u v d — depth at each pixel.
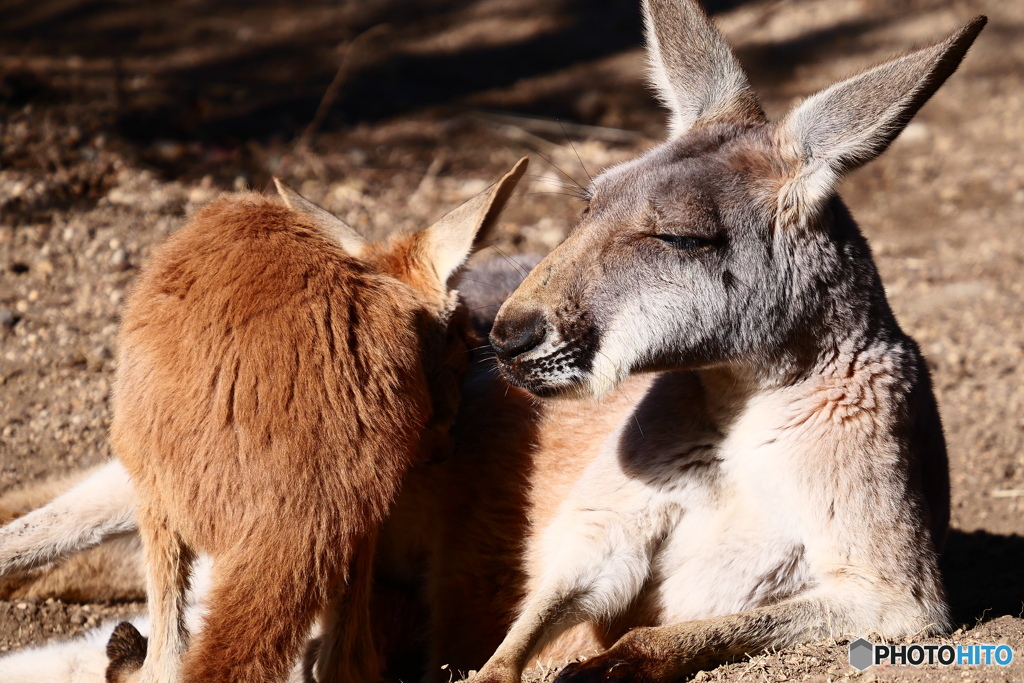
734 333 8.61
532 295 8.63
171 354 8.02
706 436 8.97
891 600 8.46
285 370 7.91
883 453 8.59
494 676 7.73
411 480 10.01
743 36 30.02
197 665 7.50
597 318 8.57
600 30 30.53
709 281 8.54
